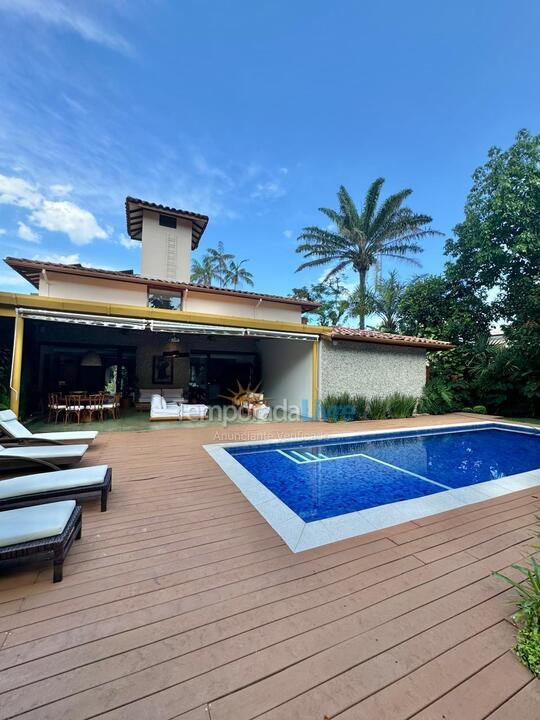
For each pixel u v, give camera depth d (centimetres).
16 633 259
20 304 938
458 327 2003
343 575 338
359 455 923
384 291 2525
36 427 1070
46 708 206
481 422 1345
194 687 220
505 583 331
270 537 410
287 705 210
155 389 1561
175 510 479
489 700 216
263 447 925
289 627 270
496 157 1977
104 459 728
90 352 1462
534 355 1542
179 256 1755
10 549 296
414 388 1591
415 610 291
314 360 1343
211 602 297
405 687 223
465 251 2070
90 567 343
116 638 257
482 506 524
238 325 1215
